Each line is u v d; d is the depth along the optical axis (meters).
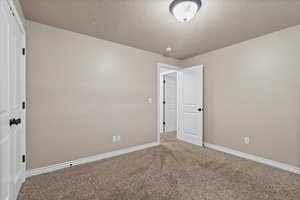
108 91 2.79
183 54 3.59
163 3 1.68
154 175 2.06
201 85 3.46
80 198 1.57
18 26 1.67
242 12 1.84
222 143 3.11
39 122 2.10
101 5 1.73
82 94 2.49
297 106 2.14
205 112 3.46
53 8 1.79
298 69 2.13
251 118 2.65
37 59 2.10
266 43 2.46
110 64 2.81
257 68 2.57
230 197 1.59
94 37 2.62
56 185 1.80
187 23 2.13
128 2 1.67
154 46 3.07
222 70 3.12
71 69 2.38
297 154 2.13
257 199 1.56
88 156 2.54
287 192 1.67
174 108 5.45
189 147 3.37
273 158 2.37
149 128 3.41
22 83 1.85
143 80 3.31
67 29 2.33
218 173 2.12
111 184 1.84
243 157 2.74
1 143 1.17
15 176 1.56
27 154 2.00
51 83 2.21
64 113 2.31
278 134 2.32
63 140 2.30
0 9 1.12
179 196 1.61
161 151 3.09
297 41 2.14
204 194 1.64
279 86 2.31
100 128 2.68
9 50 1.35
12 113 1.47
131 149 3.10
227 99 3.02
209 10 1.80
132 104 3.13
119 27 2.27
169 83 5.30
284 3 1.66
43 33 2.15
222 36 2.56
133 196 1.61
